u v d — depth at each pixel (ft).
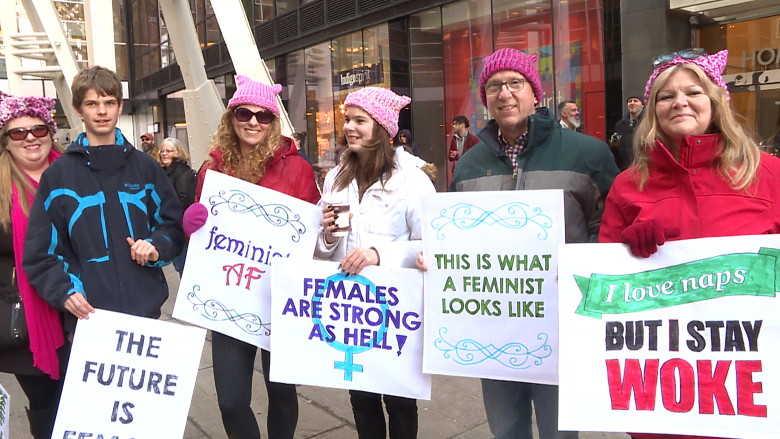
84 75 8.34
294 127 57.00
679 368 6.17
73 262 8.46
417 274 7.87
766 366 5.86
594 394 6.38
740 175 5.91
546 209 7.20
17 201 8.75
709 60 6.15
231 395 8.80
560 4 32.63
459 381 13.52
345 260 7.98
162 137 95.09
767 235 5.75
